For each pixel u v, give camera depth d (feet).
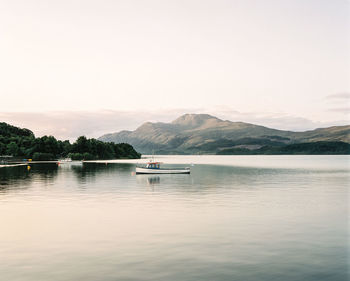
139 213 122.52
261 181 265.95
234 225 102.06
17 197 167.02
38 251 76.18
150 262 68.59
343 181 264.31
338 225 102.12
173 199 160.45
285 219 111.04
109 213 122.62
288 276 61.52
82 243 82.58
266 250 76.84
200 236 88.94
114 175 335.88
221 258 71.15
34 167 518.37
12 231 95.04
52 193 183.32
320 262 68.90
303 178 298.56
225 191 194.39
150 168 359.25
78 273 62.69
